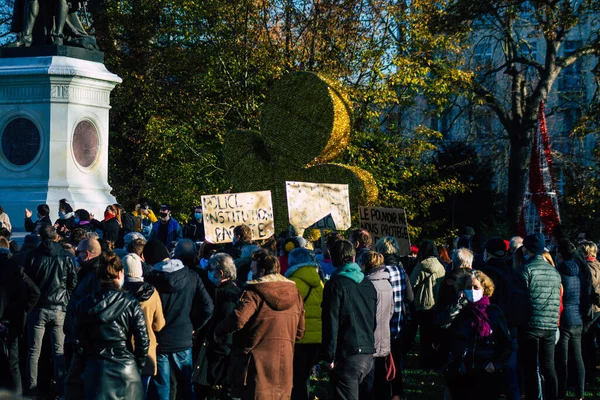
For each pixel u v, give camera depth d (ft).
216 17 87.61
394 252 33.45
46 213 50.06
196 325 29.73
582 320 36.52
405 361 46.11
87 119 60.23
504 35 126.11
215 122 88.74
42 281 34.14
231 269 30.09
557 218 60.95
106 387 23.17
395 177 89.10
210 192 87.92
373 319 27.50
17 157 59.41
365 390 29.01
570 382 37.96
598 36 116.88
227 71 86.99
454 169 120.16
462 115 139.95
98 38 102.22
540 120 62.39
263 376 25.94
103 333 23.32
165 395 28.73
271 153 62.49
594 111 109.29
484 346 26.55
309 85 60.29
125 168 99.76
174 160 91.71
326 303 26.86
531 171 62.08
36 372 34.65
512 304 31.45
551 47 118.73
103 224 50.37
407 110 95.45
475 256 40.11
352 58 83.97
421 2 88.22
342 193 44.83
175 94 96.22
